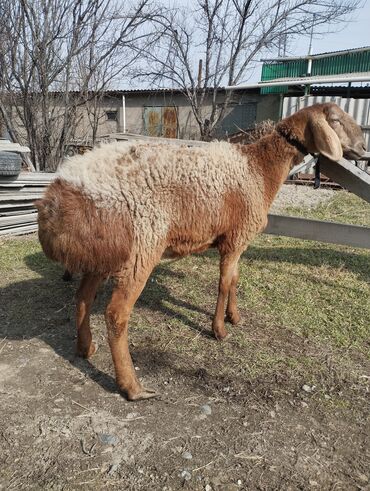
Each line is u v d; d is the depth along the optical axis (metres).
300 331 3.56
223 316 3.34
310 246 5.89
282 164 3.12
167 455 2.18
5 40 8.35
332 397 2.71
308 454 2.23
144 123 17.36
